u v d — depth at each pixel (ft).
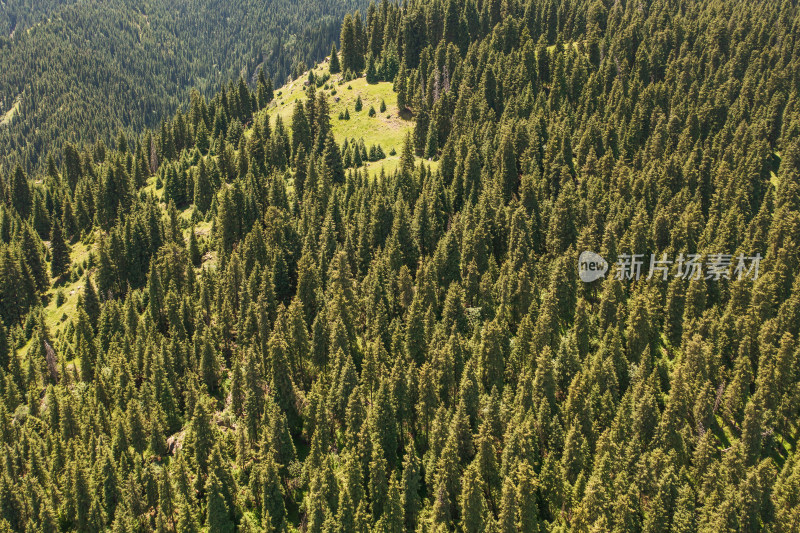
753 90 627.87
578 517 255.91
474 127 578.25
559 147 523.70
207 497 264.93
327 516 252.01
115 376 345.92
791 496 279.69
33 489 282.15
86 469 282.15
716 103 599.57
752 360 358.84
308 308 384.88
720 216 474.90
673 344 372.38
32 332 455.22
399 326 342.23
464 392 295.07
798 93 627.05
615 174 501.15
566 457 276.82
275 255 413.80
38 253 527.81
